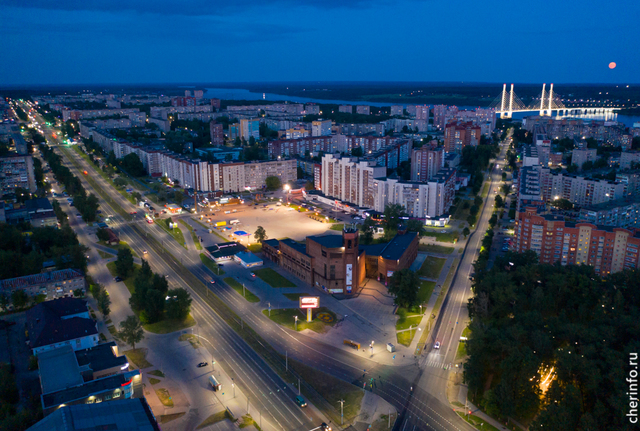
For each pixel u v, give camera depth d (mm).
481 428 156000
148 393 173125
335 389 177250
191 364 192875
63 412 137000
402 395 173625
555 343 187250
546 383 169500
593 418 144500
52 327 198500
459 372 188125
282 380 182750
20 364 190125
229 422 158250
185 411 163750
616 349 181000
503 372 163625
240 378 183750
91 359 177500
